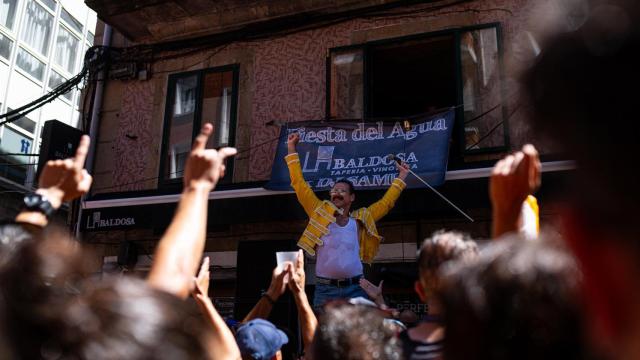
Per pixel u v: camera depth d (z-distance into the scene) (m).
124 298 0.91
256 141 8.46
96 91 9.52
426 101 11.24
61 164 1.76
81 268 1.00
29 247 0.97
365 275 7.38
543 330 0.88
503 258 0.95
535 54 0.67
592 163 0.59
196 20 9.12
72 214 8.70
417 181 6.89
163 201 7.96
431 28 7.99
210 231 8.32
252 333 2.94
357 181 7.23
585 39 0.59
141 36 9.58
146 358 0.84
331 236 5.09
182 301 1.00
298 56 8.59
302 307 2.90
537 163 1.60
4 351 0.85
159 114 9.18
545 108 0.64
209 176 1.74
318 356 1.77
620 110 0.57
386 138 7.38
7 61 17.03
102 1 9.00
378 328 1.80
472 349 0.90
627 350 0.61
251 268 7.61
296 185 5.39
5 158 16.52
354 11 8.38
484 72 7.58
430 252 1.96
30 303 0.87
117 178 9.09
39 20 18.53
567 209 0.65
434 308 1.92
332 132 7.65
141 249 8.58
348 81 8.18
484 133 7.40
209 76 9.04
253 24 8.88
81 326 0.84
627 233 0.58
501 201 1.60
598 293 0.63
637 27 0.56
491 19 7.74
